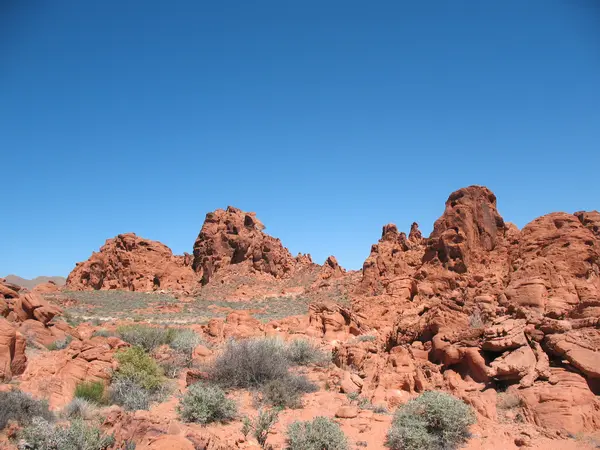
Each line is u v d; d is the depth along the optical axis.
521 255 23.20
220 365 17.80
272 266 100.62
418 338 19.61
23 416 11.76
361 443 12.27
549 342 14.85
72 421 11.23
